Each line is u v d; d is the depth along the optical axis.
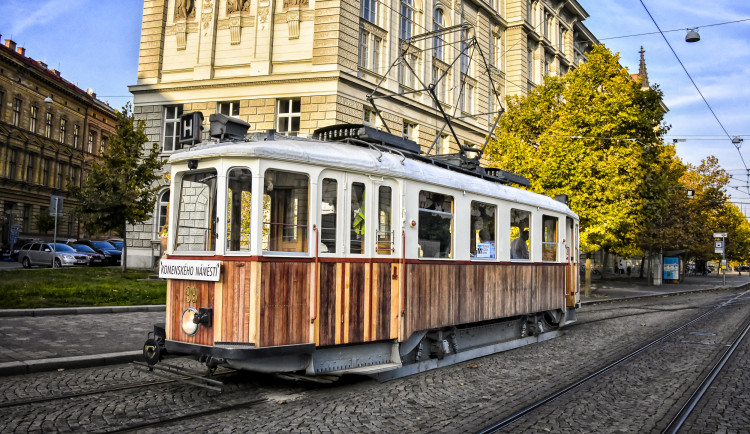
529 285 11.43
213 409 5.96
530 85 36.75
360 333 7.25
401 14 26.62
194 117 7.09
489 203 10.09
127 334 10.02
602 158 22.39
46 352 8.19
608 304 22.28
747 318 16.84
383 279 7.61
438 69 29.06
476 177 10.27
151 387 6.87
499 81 34.78
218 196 6.44
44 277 17.97
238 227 6.42
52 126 47.12
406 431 5.49
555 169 21.81
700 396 7.17
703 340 12.13
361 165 7.35
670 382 7.98
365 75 24.39
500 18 34.69
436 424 5.74
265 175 6.44
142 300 14.35
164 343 6.83
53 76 46.38
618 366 9.09
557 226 12.98
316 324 6.74
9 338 9.09
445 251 8.84
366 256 7.39
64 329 10.20
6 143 41.81
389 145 8.75
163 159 25.11
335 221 7.10
